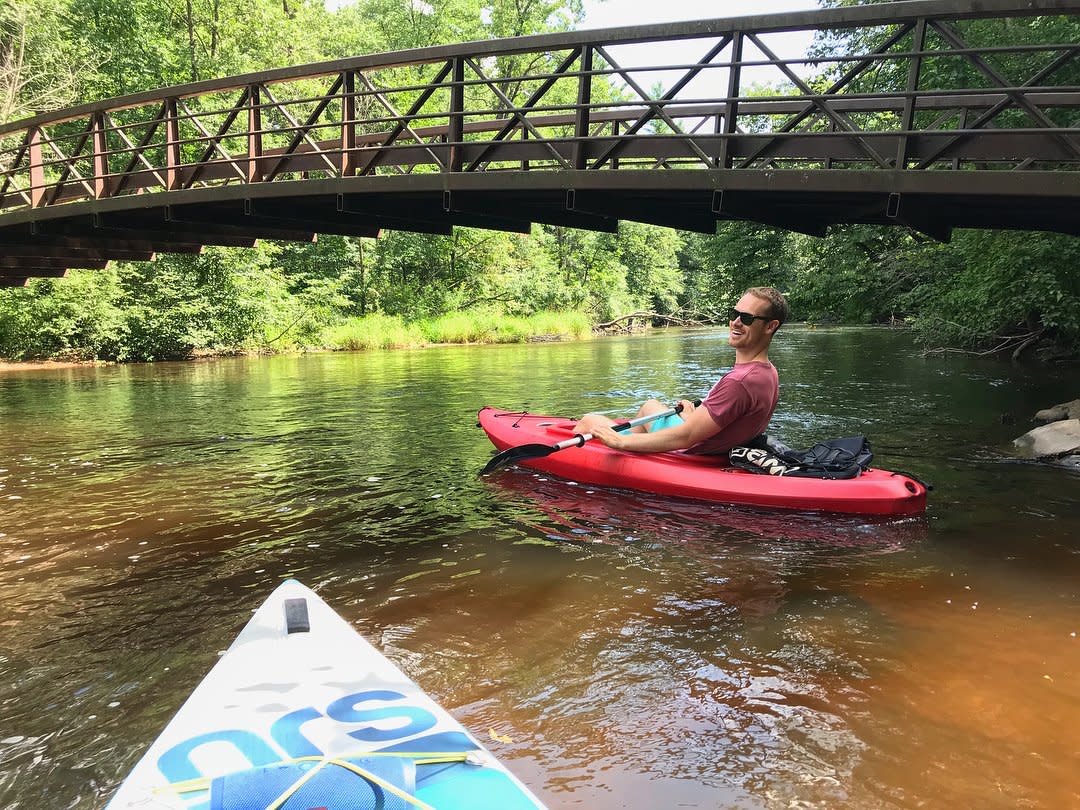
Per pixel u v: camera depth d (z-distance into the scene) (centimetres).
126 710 236
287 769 165
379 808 154
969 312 1220
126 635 288
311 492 495
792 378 1081
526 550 379
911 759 207
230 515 443
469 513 445
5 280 1299
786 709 233
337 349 2109
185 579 344
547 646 275
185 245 1086
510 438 574
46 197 1024
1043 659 263
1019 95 447
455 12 3097
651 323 3728
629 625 292
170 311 1745
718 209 547
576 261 3481
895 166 493
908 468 542
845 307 1620
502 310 2908
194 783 165
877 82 1188
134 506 463
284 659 218
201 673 258
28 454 623
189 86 821
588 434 511
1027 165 856
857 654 268
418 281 2895
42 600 321
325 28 2836
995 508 446
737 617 299
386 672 212
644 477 484
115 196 895
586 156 607
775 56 513
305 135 750
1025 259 963
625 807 188
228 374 1358
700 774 202
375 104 2888
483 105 3097
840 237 1501
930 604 312
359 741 179
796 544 387
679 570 351
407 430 717
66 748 216
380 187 674
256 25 2481
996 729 221
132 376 1334
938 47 975
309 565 359
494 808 157
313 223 865
